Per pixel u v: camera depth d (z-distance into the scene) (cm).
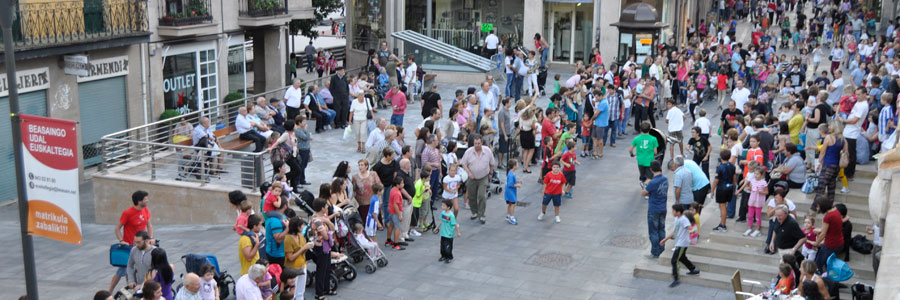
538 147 2148
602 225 1716
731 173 1530
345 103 2458
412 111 2716
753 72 3014
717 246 1497
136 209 1366
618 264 1508
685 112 2788
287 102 2341
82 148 2217
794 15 4891
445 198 1675
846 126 1689
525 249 1580
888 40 3684
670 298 1359
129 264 1212
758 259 1441
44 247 1695
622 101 2428
